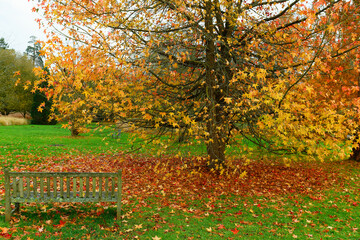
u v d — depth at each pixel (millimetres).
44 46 4965
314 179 9977
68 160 12023
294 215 6277
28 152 12734
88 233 4742
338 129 5656
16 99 41969
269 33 7379
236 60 7914
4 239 4250
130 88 7035
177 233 5008
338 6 5613
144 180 9094
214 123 7672
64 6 6469
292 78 6133
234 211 6441
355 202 7383
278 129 5402
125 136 21953
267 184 9078
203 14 7531
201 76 8820
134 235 4797
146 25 8422
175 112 7723
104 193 5516
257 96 6109
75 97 5910
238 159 13281
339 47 7344
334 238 5117
